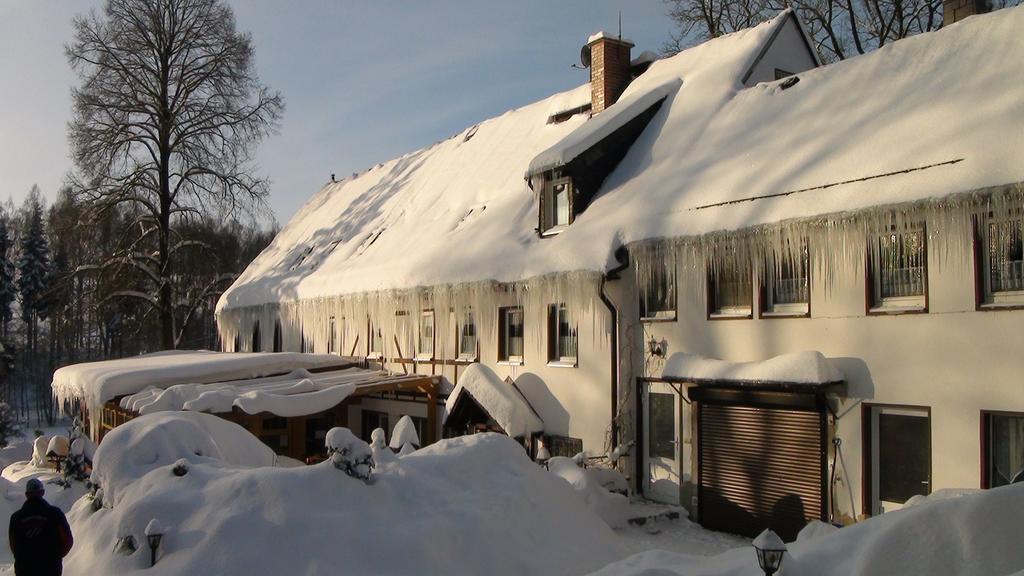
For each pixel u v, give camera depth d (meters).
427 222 20.88
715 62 16.11
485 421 15.90
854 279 10.20
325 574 7.00
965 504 5.05
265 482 7.95
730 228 11.28
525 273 14.23
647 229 12.59
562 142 15.72
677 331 12.52
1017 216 8.52
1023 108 9.30
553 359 14.74
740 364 11.24
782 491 10.91
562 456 13.41
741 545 10.80
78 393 21.48
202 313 51.50
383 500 8.15
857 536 5.57
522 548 8.14
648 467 13.02
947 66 11.34
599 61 18.19
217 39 31.16
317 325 23.34
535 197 16.56
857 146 10.91
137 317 33.44
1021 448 8.70
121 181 29.73
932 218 9.20
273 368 19.84
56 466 19.06
